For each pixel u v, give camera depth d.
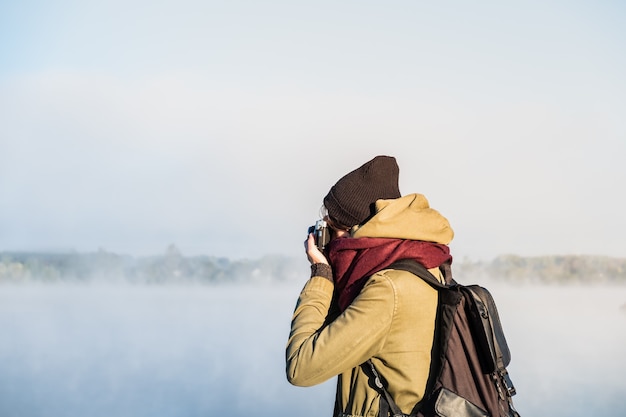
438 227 2.18
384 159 2.29
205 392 9.45
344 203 2.26
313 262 2.26
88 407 8.74
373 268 2.12
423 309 2.08
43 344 15.91
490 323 2.05
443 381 2.02
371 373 2.09
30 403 9.05
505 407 2.04
